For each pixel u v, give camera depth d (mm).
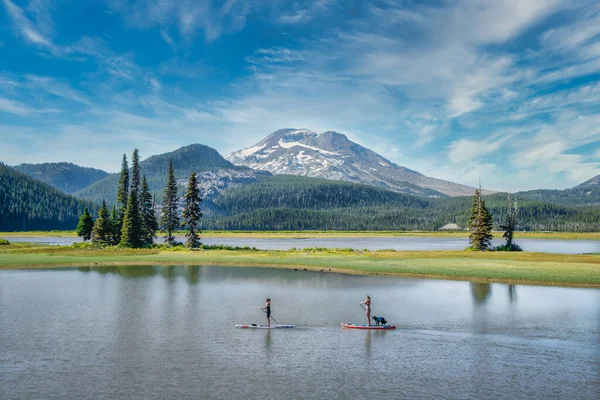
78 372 24969
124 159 130375
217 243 172125
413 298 48688
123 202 127625
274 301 46469
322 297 48969
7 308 41812
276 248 143500
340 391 22578
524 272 66125
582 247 167000
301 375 24828
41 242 157250
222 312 40844
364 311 41938
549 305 45000
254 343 30984
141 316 38844
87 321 36781
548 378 24719
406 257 91750
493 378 24609
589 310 42531
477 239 116188
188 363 26641
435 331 34844
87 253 94188
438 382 24000
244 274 67812
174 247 111375
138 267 76125
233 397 21719
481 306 44406
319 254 97750
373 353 28938
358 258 89062
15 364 26219
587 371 25812
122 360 27031
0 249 101000
